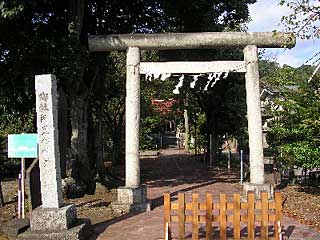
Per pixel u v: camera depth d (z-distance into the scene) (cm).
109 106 2769
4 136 2050
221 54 1997
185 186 1723
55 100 898
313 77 1416
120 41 1261
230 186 1706
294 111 1405
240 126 2681
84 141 1533
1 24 1180
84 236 869
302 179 1661
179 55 1917
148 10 1703
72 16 1404
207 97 2681
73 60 1306
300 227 960
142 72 1267
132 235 917
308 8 894
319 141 1208
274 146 1631
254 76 1271
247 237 786
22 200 1038
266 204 772
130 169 1236
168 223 754
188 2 1559
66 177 1464
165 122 5353
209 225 768
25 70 1308
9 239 844
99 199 1407
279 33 1146
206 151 3025
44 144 877
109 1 1620
